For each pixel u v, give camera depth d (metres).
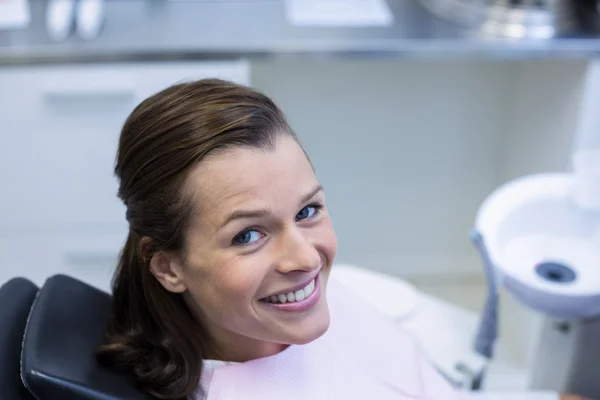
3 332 0.74
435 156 2.04
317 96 1.91
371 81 1.90
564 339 1.14
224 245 0.67
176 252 0.70
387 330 0.92
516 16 1.60
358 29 1.59
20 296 0.80
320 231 0.72
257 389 0.77
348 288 0.95
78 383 0.68
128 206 0.72
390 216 2.14
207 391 0.77
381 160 2.04
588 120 1.60
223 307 0.70
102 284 1.75
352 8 1.71
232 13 1.68
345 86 1.90
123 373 0.75
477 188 2.10
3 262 1.71
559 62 1.64
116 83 1.51
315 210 0.72
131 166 0.69
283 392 0.78
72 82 1.50
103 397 0.68
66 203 1.64
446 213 2.14
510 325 1.85
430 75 1.90
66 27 1.54
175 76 1.51
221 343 0.79
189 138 0.66
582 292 0.94
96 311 0.83
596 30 1.59
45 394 0.67
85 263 1.72
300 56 1.52
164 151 0.66
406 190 2.09
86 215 1.66
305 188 0.69
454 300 2.11
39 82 1.49
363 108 1.94
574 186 1.10
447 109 1.96
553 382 1.20
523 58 1.54
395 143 2.01
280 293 0.69
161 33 1.57
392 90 1.91
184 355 0.76
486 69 1.89
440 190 2.10
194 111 0.67
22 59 1.47
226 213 0.66
